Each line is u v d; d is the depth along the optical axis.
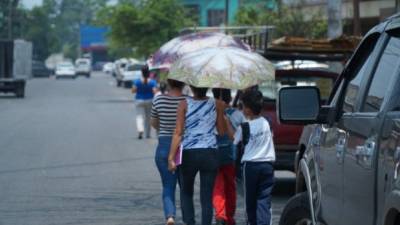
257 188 21.33
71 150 43.66
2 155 41.19
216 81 21.70
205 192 21.48
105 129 57.88
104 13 104.44
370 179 11.48
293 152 28.14
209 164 21.23
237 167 22.62
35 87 144.88
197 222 24.91
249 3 84.19
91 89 138.12
